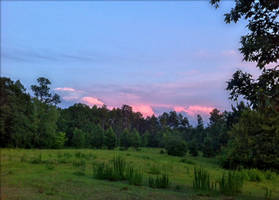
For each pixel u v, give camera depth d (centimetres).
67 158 2577
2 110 4944
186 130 10450
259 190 1339
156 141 8831
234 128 2781
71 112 8475
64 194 1020
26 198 934
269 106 349
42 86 7825
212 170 2388
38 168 1836
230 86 434
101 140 6888
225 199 1030
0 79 5191
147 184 1366
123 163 1747
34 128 5656
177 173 1955
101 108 10762
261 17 396
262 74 393
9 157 2666
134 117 12875
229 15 422
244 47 393
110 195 1034
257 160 2284
